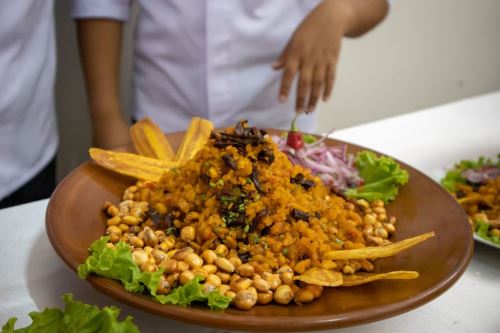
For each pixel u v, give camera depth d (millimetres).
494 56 3430
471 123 1692
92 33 1585
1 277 844
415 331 784
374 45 2812
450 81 3295
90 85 1630
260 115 1772
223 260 775
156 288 682
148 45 1673
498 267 959
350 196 1052
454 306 847
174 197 906
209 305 675
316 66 1486
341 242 859
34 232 979
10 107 1390
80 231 842
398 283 768
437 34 3061
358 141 1487
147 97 1743
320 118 2783
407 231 951
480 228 992
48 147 1604
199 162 915
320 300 735
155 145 1124
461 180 1229
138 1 1677
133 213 904
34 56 1444
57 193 900
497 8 3264
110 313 613
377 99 3000
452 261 797
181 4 1579
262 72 1705
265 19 1632
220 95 1663
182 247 842
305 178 954
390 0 1759
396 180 1067
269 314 689
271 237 836
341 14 1550
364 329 778
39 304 792
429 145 1498
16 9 1320
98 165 1027
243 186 861
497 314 837
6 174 1446
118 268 694
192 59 1632
